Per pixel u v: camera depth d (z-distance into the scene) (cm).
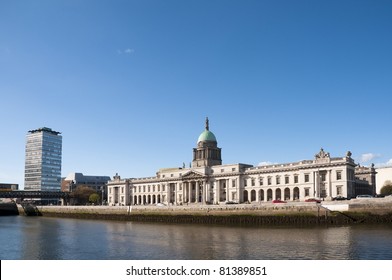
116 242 7850
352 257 5666
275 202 12731
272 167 17025
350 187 14825
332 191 14825
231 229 10312
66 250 6906
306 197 15512
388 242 6881
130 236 8956
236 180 18100
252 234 8856
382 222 10106
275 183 16738
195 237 8512
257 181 17438
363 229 8988
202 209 13375
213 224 12419
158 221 14462
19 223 13825
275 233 8912
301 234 8512
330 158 15162
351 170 15100
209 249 6706
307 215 11044
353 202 10500
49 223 13825
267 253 6172
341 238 7544
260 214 11969
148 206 15125
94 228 11419
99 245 7444
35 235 9400
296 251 6272
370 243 6806
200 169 19412
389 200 10094
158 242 7731
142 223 13588
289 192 16275
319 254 5956
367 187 18062
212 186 19075
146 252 6538
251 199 17612
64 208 18712
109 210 16662
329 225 10400
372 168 18400
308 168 15575
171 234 9269
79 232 10119
